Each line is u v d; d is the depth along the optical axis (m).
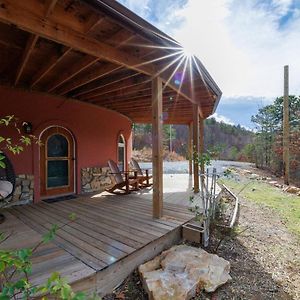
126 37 2.68
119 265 2.34
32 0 2.12
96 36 2.73
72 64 3.84
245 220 4.66
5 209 4.35
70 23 2.37
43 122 5.15
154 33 2.53
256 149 18.12
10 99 4.64
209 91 4.89
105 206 4.54
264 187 8.86
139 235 2.95
